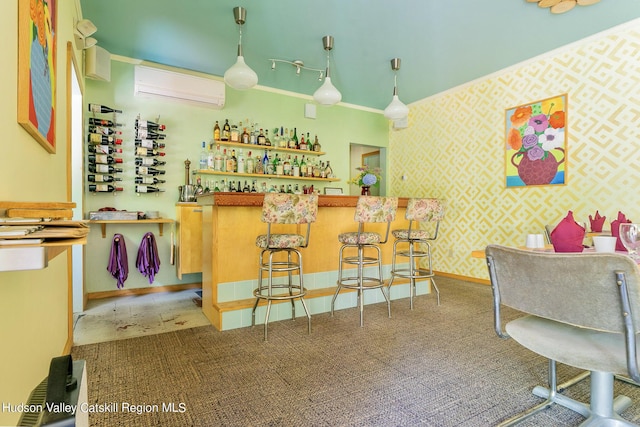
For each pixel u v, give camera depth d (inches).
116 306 133.4
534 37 129.6
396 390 69.9
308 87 185.0
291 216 99.9
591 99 130.2
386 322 112.7
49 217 33.8
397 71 161.8
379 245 145.3
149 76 147.0
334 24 120.8
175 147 160.2
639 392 69.6
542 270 44.4
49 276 60.4
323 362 82.5
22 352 41.6
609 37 124.8
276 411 62.3
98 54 130.6
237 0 107.4
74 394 31.3
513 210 157.1
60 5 73.4
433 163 198.4
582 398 67.2
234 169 172.6
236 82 110.2
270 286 101.6
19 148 40.2
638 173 118.3
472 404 65.1
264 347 91.6
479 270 172.7
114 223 147.4
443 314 121.4
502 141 161.6
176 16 116.7
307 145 197.2
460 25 121.2
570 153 136.6
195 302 139.9
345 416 60.9
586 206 131.9
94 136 138.2
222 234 112.5
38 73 47.1
